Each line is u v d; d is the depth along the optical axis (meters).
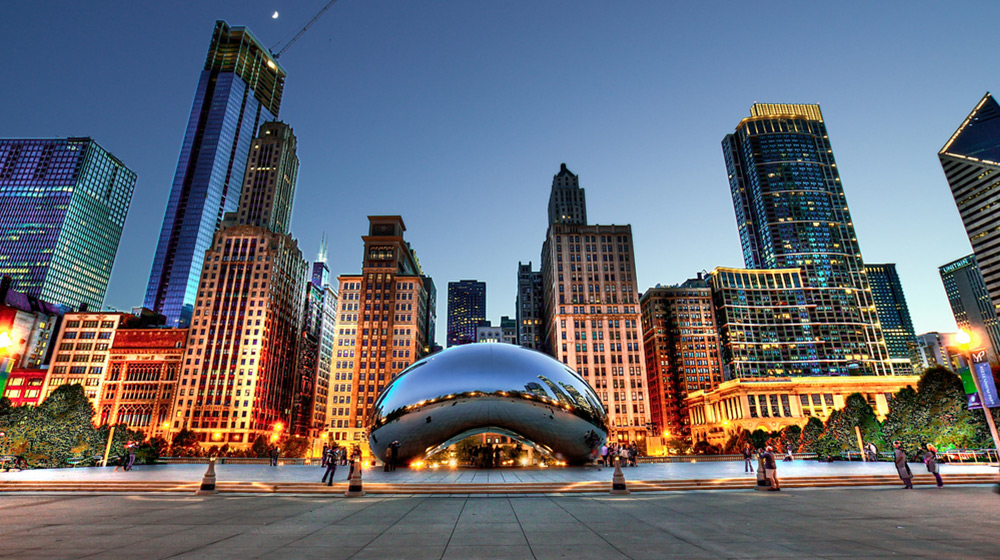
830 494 18.92
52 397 50.19
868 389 128.00
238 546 9.77
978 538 10.12
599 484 20.75
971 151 166.50
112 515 14.20
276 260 161.50
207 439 137.50
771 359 190.12
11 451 43.03
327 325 195.00
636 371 142.75
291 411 174.25
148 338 149.88
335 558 8.73
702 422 157.50
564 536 10.73
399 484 20.97
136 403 142.12
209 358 146.50
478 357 34.47
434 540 10.37
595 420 34.22
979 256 160.88
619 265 155.12
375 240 168.25
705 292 193.00
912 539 10.07
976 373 19.05
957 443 44.31
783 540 10.07
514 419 33.09
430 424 32.88
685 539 10.28
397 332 155.75
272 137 199.50
